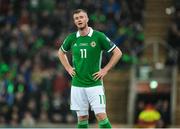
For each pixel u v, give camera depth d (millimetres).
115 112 56281
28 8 64188
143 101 53844
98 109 27391
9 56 60000
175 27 58969
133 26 60438
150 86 53969
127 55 58219
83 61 27297
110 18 61219
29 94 55500
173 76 54250
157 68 54906
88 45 27234
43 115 54469
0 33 61750
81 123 27953
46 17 62625
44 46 60219
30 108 54656
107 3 62500
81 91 27516
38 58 58812
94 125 50969
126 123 55500
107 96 56906
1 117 54875
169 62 56656
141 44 59375
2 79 57531
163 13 62906
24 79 56469
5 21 63656
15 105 55031
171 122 52438
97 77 27281
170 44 58625
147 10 63344
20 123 54250
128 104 55250
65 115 54406
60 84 55688
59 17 62406
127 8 62406
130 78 56438
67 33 61000
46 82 55812
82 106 27719
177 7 61312
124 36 59125
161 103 52094
